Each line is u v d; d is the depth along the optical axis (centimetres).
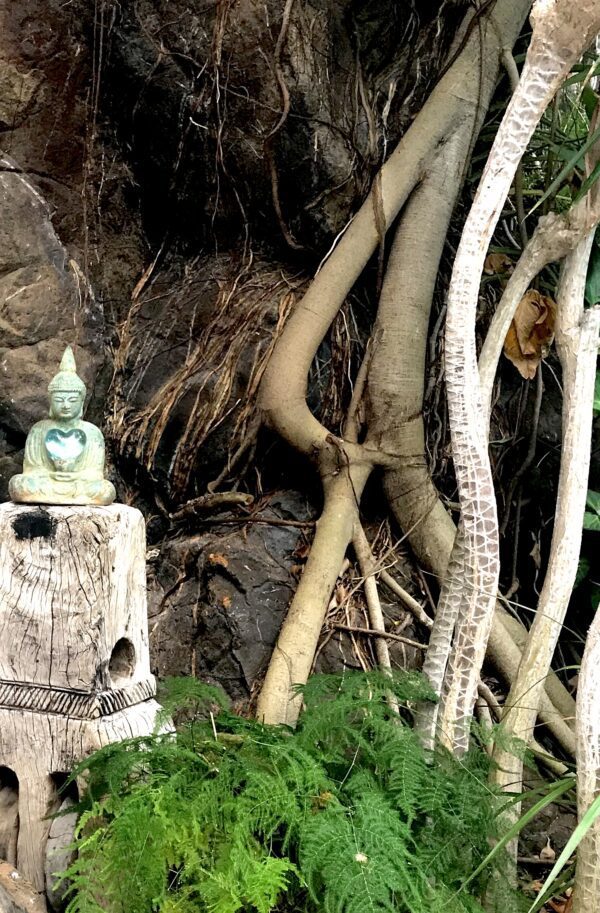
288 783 176
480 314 316
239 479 290
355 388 290
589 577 308
